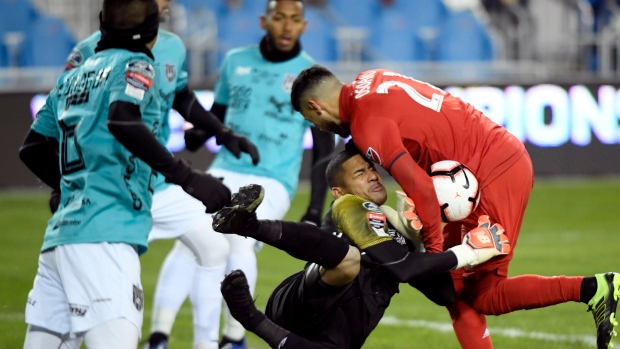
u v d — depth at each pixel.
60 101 14.47
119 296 13.51
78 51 18.86
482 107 50.12
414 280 15.52
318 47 55.03
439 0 58.66
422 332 23.50
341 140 43.81
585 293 16.31
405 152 15.38
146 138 13.33
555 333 23.09
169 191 19.98
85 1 56.38
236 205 13.59
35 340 14.12
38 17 54.97
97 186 13.79
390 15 57.88
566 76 51.91
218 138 20.58
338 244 14.42
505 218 16.50
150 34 14.22
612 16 57.81
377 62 54.16
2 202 44.91
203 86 47.31
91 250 13.64
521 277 16.81
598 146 51.44
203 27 53.16
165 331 19.94
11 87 48.22
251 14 55.62
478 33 57.28
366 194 15.86
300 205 43.94
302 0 22.77
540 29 59.03
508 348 21.56
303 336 15.40
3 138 47.16
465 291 17.36
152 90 13.85
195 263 20.19
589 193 48.25
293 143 22.67
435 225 15.54
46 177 15.60
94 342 13.43
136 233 13.95
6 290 27.94
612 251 34.78
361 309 15.44
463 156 16.38
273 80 22.66
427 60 57.34
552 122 50.88
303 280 15.07
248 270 20.81
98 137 13.75
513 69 54.09
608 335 16.20
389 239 15.16
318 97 16.09
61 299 14.12
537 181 51.25
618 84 51.69
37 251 34.31
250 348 21.84
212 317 19.75
